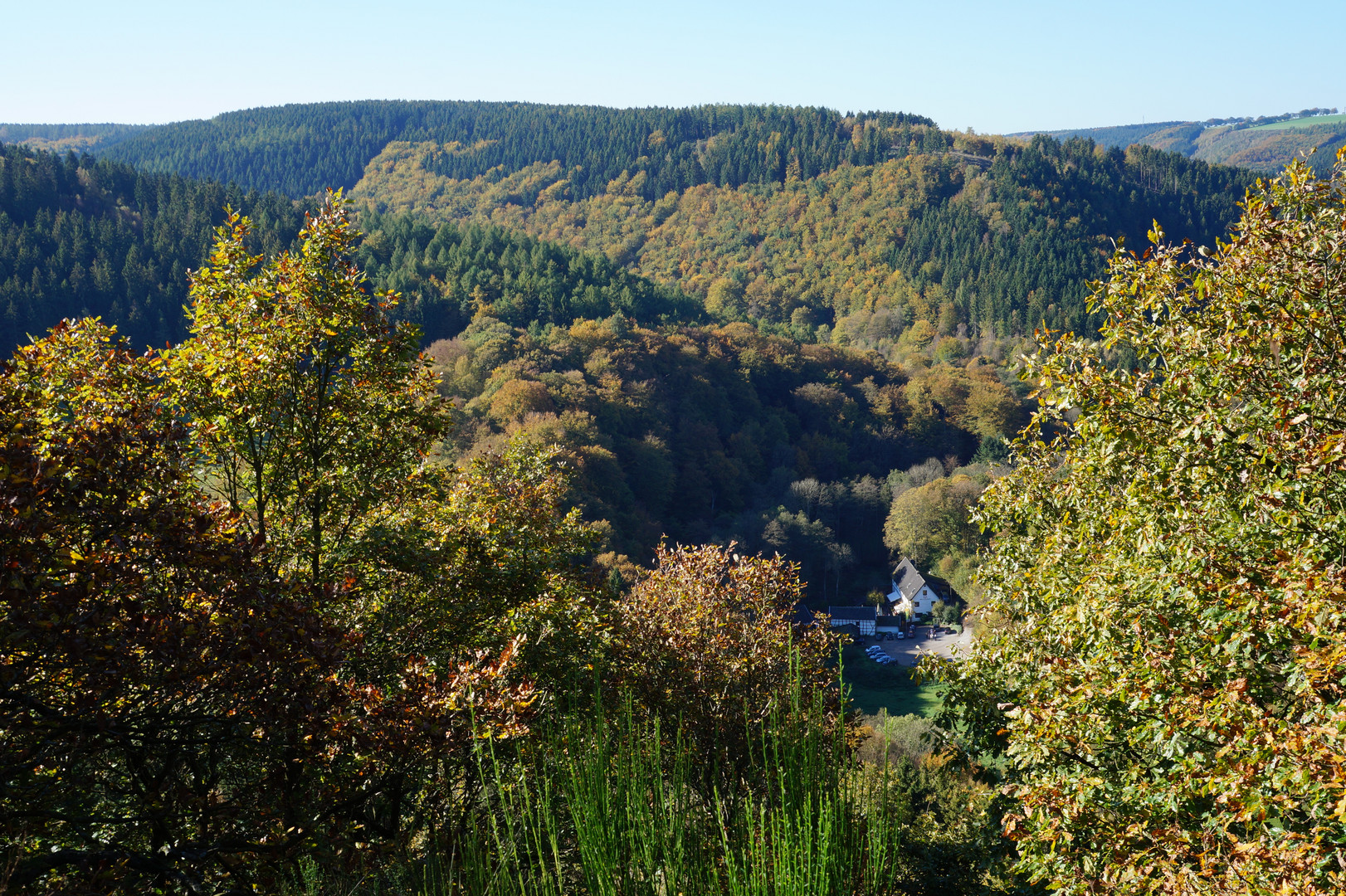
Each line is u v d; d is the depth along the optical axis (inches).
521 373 3582.7
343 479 493.0
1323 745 246.4
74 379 428.5
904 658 2947.8
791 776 245.4
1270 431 344.5
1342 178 406.6
